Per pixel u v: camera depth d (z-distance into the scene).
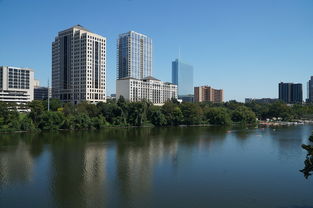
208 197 65.75
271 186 73.94
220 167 93.69
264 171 88.75
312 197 66.12
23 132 185.25
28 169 89.31
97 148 127.69
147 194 67.44
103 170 88.62
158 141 151.88
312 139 53.03
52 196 66.00
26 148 126.38
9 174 83.62
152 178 80.56
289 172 87.81
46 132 189.62
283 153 118.69
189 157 109.12
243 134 188.38
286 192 69.50
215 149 127.88
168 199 64.38
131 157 108.19
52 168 90.62
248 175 84.12
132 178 80.31
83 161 100.88
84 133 187.50
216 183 76.31
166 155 112.75
